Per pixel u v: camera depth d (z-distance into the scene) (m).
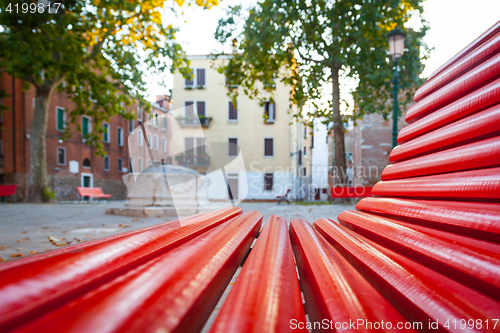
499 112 0.99
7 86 29.14
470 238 0.85
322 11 16.36
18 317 0.35
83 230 6.18
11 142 29.11
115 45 18.72
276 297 0.74
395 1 14.57
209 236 1.33
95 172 38.44
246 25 16.95
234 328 0.55
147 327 0.42
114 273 0.61
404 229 1.21
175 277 0.65
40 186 20.86
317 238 1.90
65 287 0.47
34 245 4.50
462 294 0.65
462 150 1.18
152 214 9.03
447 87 1.61
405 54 19.66
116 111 21.70
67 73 16.75
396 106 11.78
